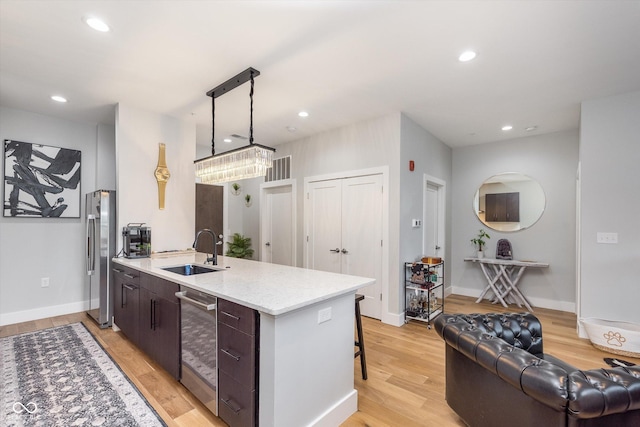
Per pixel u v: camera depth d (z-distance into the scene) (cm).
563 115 381
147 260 327
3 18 199
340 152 438
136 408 205
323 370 188
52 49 238
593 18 197
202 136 491
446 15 197
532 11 192
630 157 311
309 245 477
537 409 134
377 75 280
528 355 145
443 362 280
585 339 334
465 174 537
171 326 237
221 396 187
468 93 318
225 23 206
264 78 287
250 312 167
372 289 404
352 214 424
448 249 534
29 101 342
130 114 356
